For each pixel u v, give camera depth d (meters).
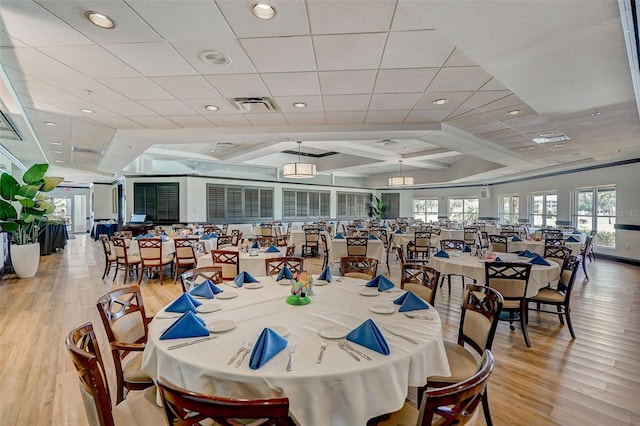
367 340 1.46
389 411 1.33
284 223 12.30
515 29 1.99
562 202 9.34
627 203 7.32
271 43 2.47
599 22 1.90
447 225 11.22
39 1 1.93
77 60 2.72
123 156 6.82
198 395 0.95
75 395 2.26
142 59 2.71
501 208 12.41
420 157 9.03
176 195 10.23
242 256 4.42
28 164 7.95
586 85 2.85
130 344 1.82
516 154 7.07
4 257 6.29
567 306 3.34
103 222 13.35
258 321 1.79
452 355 1.98
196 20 2.15
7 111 3.90
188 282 2.57
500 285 3.18
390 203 15.90
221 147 8.22
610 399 2.23
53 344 3.10
